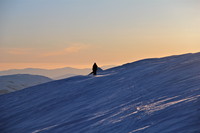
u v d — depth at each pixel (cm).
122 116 2091
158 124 1491
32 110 4003
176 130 1279
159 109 1830
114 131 1748
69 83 5484
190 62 4066
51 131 2473
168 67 4409
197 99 1680
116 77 5109
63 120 2873
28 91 5606
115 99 3198
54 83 5816
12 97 5409
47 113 3578
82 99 3856
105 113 2520
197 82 2527
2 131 3338
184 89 2419
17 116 3884
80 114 2888
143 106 2244
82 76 6269
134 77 4591
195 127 1224
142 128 1538
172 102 1942
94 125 2125
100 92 4028
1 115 4238
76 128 2258
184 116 1444
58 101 4125
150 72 4588
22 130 3073
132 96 3062
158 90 2880
